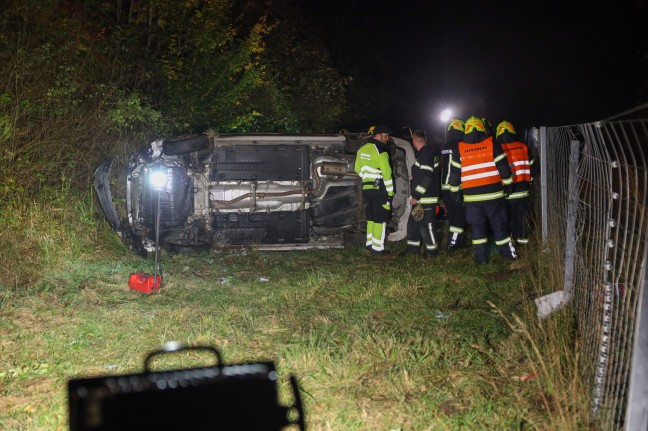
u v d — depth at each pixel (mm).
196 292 7445
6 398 4766
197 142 9031
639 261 6273
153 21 12539
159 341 5863
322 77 17453
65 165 9336
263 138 9328
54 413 4488
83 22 10922
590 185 5621
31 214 8242
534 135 10797
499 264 8586
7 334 5977
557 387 4621
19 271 7586
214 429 3004
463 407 4617
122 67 11047
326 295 7367
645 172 3713
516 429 4273
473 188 8367
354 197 9703
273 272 8461
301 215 9633
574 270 6211
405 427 4367
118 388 2938
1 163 8406
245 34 16062
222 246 9445
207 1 12578
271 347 5742
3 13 9438
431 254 9242
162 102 12000
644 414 3494
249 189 9320
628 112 3717
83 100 9906
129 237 9000
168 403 2967
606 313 4293
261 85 14102
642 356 3475
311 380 5047
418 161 8969
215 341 5859
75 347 5699
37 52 9266
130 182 9055
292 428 4316
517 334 5777
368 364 5305
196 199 9250
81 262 8227
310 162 9547
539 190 10484
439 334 6008
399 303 7016
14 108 8734
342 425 4375
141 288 7332
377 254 9391
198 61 12656
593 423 4219
